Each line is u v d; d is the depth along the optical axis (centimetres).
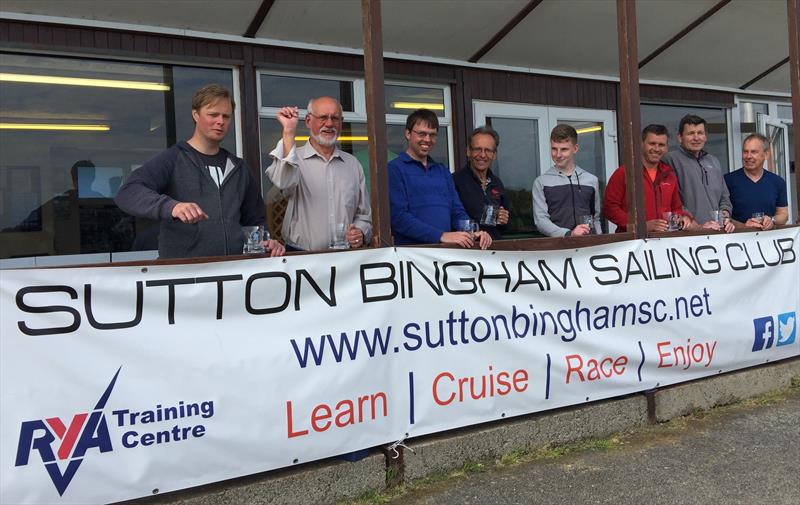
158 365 257
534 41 549
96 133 432
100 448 246
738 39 602
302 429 284
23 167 412
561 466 335
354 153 521
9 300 234
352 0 442
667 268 400
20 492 233
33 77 412
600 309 373
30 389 236
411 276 315
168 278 262
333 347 293
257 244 285
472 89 572
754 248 443
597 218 446
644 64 630
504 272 342
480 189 417
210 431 265
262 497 278
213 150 303
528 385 347
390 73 532
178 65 455
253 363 275
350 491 297
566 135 427
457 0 471
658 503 295
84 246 431
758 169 505
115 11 416
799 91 459
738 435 372
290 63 488
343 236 321
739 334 430
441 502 297
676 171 483
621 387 380
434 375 319
